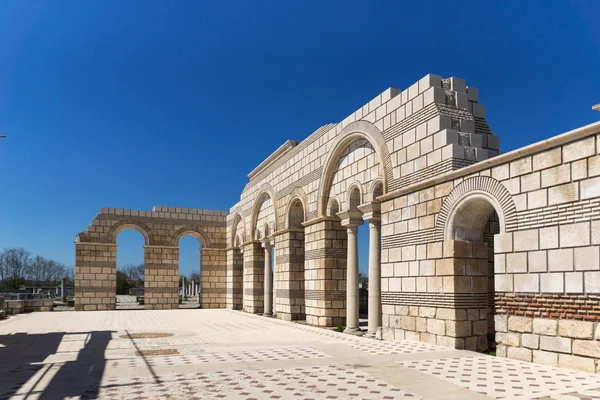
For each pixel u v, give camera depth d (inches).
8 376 406.9
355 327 785.6
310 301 919.7
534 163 449.7
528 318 450.3
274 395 328.5
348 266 803.4
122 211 1530.5
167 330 823.1
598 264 388.8
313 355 501.4
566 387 343.0
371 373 399.5
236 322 991.6
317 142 921.5
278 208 1120.2
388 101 693.9
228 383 366.3
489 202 501.4
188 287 3225.9
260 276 1304.1
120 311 1398.9
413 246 616.7
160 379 384.2
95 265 1475.1
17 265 3843.5
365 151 764.6
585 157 402.9
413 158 627.8
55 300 2279.8
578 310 403.9
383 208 688.4
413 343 586.9
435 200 579.5
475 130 613.0
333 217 879.1
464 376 384.8
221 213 1653.5
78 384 370.0
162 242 1568.7
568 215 415.2
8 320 1073.5
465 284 549.6
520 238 460.1
